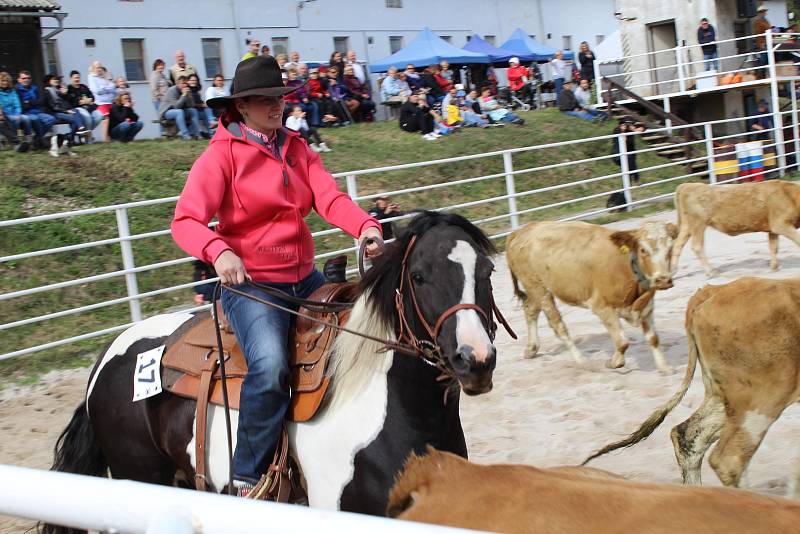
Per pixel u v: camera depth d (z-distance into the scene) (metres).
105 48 23.78
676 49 24.38
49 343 9.25
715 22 25.92
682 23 26.48
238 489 3.42
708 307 4.56
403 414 3.28
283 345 3.47
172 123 17.70
